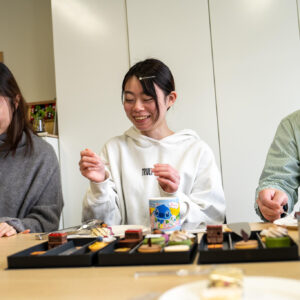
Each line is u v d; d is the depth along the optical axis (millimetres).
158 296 531
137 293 558
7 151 1784
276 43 2699
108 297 549
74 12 3049
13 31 3664
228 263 698
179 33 2838
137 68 1527
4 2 3703
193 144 1618
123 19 2955
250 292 496
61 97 3045
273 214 1214
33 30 3627
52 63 3574
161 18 2871
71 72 3033
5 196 1733
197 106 2789
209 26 2795
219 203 1498
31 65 3617
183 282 595
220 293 434
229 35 2760
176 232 844
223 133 2746
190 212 1325
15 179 1752
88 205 1407
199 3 2811
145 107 1518
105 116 2965
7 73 1746
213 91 2771
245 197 2699
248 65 2730
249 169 2707
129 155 1642
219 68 2768
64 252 862
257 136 2705
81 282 633
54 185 1790
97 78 2986
